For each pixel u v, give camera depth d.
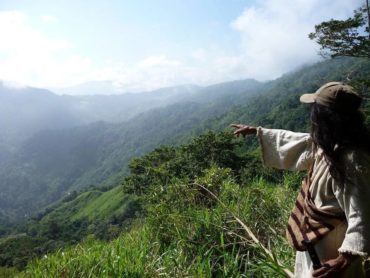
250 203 4.20
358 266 1.83
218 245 3.47
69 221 98.56
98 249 3.99
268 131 2.19
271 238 3.68
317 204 1.84
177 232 3.82
